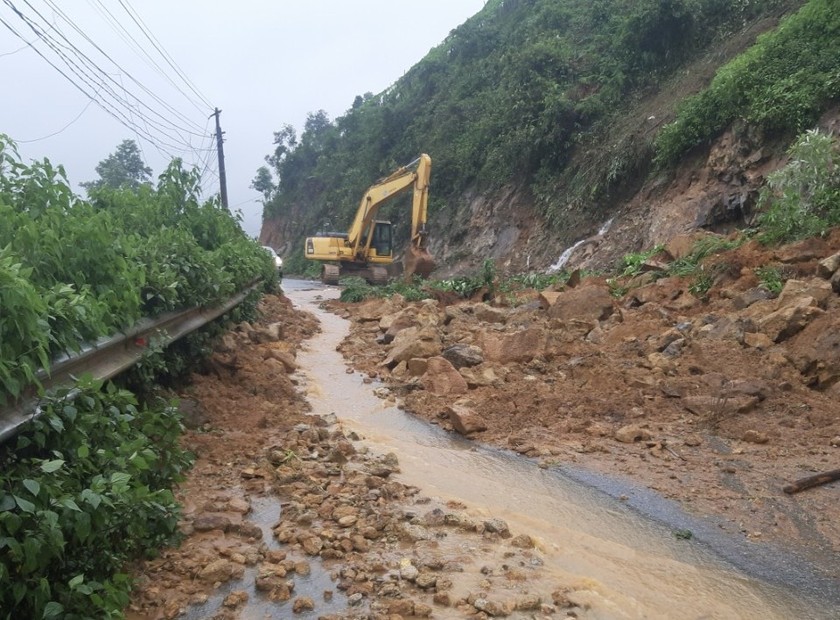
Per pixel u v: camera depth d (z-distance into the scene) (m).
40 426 3.34
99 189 8.67
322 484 5.13
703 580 3.94
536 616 3.49
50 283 4.58
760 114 16.48
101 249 5.10
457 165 34.62
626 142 22.41
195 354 7.35
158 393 6.23
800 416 6.66
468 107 38.19
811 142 12.45
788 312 8.53
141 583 3.63
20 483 2.99
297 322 13.71
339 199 51.38
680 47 25.03
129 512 3.44
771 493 5.10
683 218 17.84
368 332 12.66
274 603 3.55
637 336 9.85
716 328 9.18
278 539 4.25
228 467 5.43
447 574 3.87
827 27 17.12
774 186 13.30
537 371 8.77
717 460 5.78
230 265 9.56
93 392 3.81
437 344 9.79
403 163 42.97
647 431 6.38
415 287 18.28
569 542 4.41
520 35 39.81
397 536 4.33
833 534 4.48
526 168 28.45
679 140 19.25
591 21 33.06
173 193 9.85
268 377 8.34
